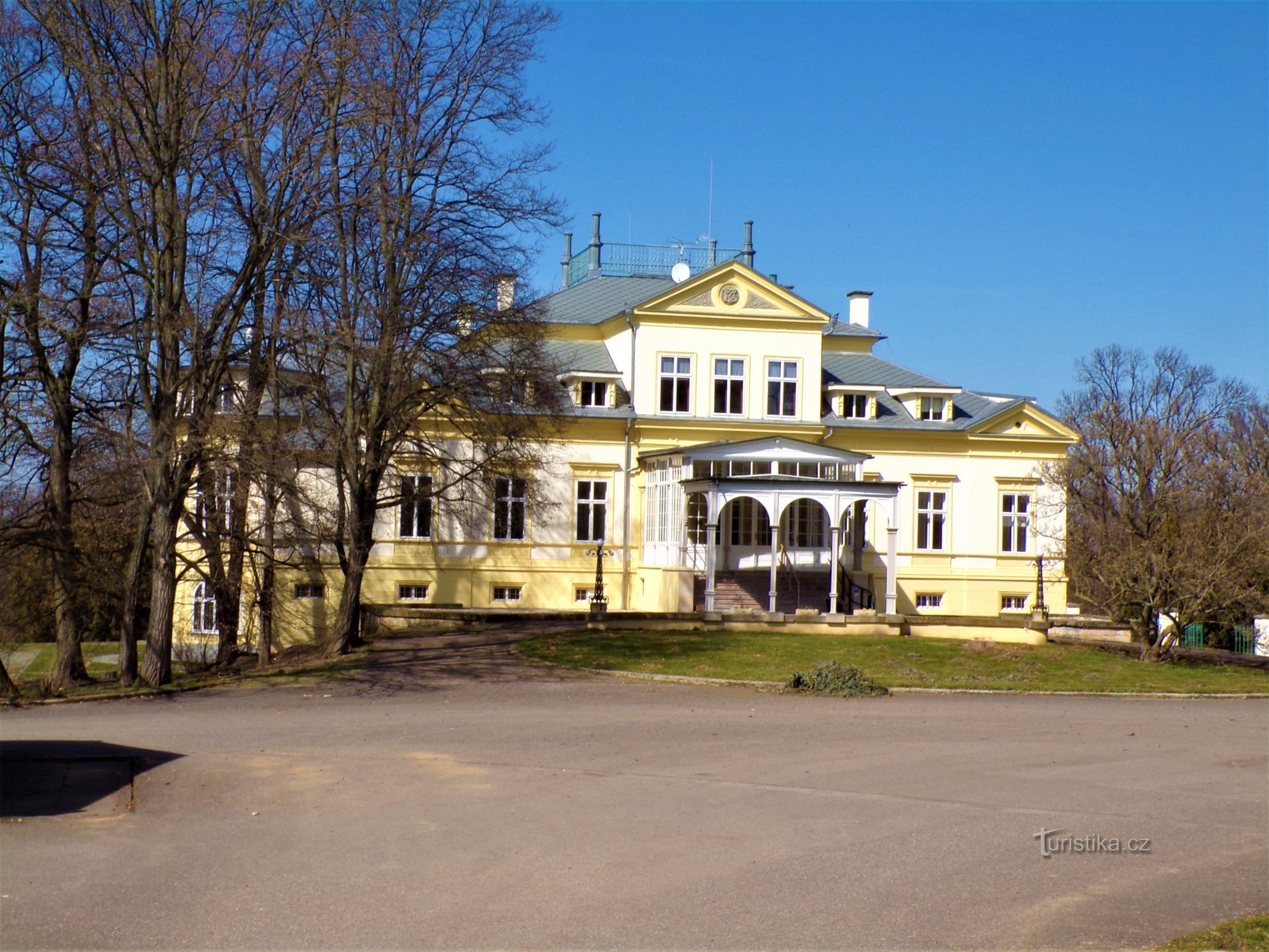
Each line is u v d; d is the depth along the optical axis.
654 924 9.62
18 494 26.28
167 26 23.66
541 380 31.06
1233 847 12.70
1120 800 14.95
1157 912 10.37
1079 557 35.69
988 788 15.45
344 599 30.31
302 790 14.32
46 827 12.38
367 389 29.56
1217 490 34.25
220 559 29.95
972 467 46.03
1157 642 34.66
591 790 14.60
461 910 9.84
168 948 8.80
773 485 37.44
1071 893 10.84
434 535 41.09
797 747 18.12
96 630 42.06
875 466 45.34
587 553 42.44
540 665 27.94
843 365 48.72
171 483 25.28
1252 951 9.09
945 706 23.91
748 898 10.37
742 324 43.56
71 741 17.23
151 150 23.45
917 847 12.29
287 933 9.18
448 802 13.78
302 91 25.42
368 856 11.43
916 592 45.50
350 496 30.08
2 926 9.20
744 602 40.50
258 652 32.84
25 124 23.50
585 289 49.59
